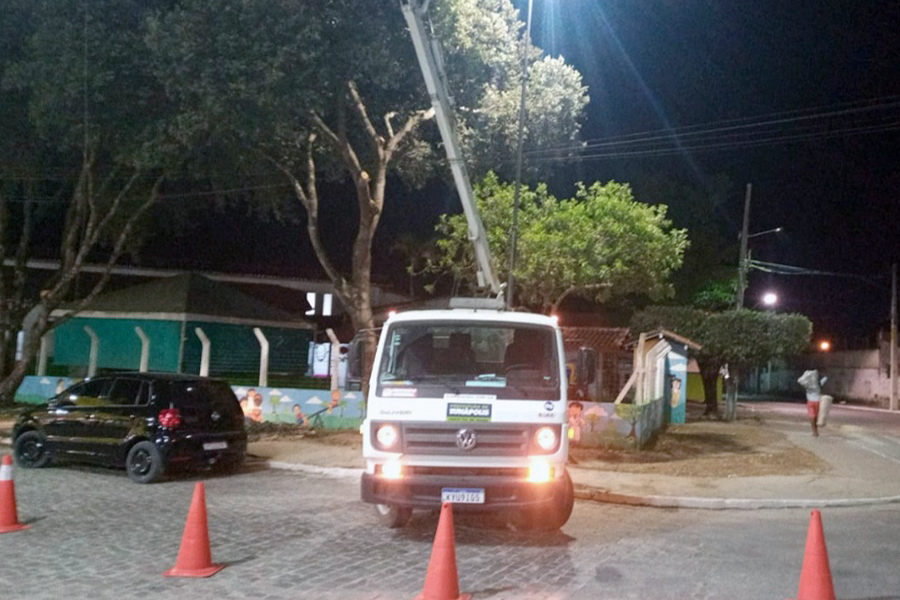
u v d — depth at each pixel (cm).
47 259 3288
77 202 2309
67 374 2788
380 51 1603
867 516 1241
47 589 756
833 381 5450
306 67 1553
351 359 1038
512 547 954
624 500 1288
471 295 2731
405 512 1025
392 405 930
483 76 2056
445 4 1820
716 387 2994
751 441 2136
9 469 1009
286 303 3703
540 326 983
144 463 1348
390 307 3578
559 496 939
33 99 1902
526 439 917
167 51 1577
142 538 956
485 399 921
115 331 2712
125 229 2322
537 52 2320
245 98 1541
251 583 785
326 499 1233
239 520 1069
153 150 1788
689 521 1162
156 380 1397
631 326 2938
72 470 1470
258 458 1619
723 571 863
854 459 1834
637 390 1956
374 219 1959
